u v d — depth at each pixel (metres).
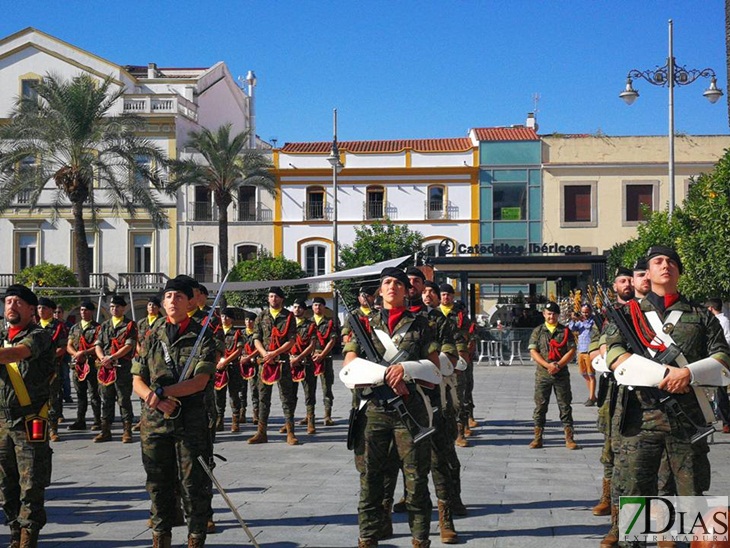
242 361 15.36
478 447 12.89
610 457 8.16
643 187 46.94
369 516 6.34
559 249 36.16
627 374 5.78
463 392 12.88
